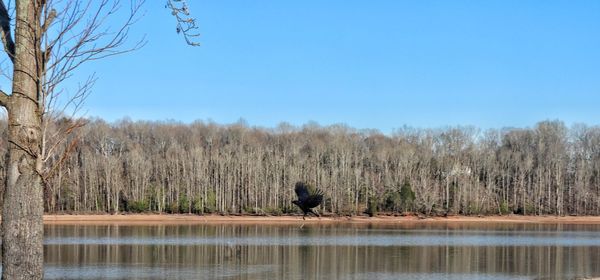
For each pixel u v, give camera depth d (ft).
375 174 387.14
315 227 296.51
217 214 357.61
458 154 401.49
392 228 294.46
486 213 374.63
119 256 174.50
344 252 190.70
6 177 33.58
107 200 347.56
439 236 249.75
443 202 374.43
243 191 368.89
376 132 435.94
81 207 345.92
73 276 139.44
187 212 357.41
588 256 187.32
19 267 32.65
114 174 353.92
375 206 354.54
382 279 142.31
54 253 179.83
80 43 34.88
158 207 355.97
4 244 33.06
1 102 33.27
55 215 328.90
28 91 33.19
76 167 336.08
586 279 145.38
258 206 361.51
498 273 153.58
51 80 34.17
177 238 229.86
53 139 35.73
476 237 247.29
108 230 266.36
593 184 401.08
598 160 399.85
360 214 358.23
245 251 190.80
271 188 362.94
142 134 412.36
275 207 357.41
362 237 241.55
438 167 393.29
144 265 158.10
